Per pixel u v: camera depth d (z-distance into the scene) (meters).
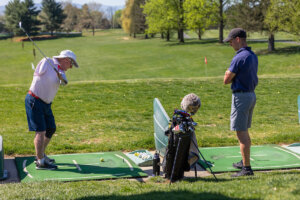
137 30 88.88
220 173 5.60
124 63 42.69
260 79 16.23
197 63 38.75
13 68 36.50
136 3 88.06
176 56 45.59
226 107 11.13
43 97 5.41
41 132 5.48
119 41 83.50
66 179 5.17
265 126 8.75
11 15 85.12
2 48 64.56
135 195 4.16
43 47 68.56
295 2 33.25
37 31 102.31
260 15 39.03
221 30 55.62
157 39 80.69
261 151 6.63
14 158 6.21
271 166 5.75
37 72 5.36
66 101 12.00
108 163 5.96
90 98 12.51
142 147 6.98
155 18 63.16
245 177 4.85
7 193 4.34
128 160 6.11
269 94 13.19
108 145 6.95
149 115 10.12
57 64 5.48
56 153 6.52
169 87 14.48
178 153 4.92
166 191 4.21
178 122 4.86
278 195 3.68
